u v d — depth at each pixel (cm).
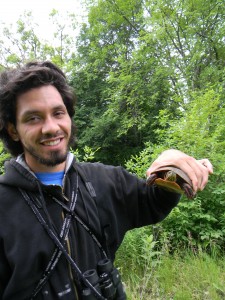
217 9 990
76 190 126
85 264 118
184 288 280
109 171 138
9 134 129
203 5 997
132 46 1414
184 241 379
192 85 994
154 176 113
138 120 1200
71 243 117
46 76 117
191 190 106
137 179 139
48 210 118
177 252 363
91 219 124
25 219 114
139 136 1355
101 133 1312
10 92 115
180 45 1091
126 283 298
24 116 115
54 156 116
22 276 109
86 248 120
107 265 119
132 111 1210
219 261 335
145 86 1159
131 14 1334
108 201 130
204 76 979
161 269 311
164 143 485
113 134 1312
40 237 113
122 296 123
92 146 1374
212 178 411
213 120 496
